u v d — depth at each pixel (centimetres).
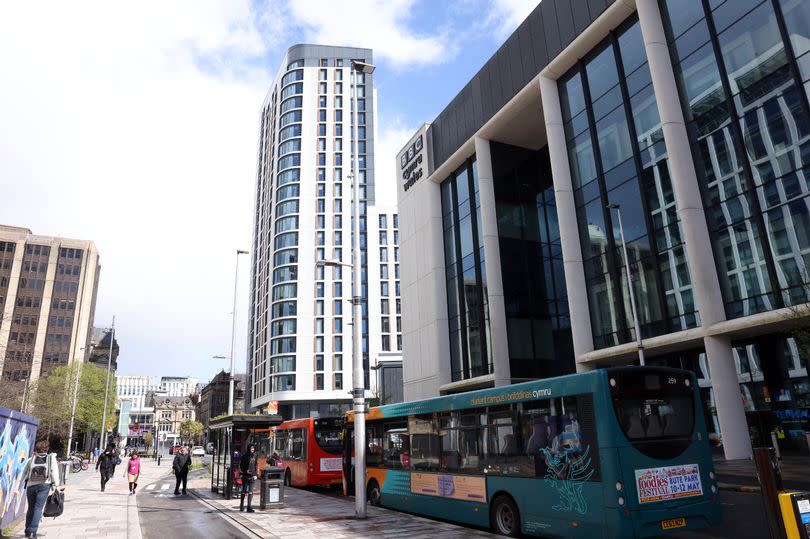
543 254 3541
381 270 9106
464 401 1234
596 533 858
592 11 2645
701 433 935
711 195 2109
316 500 1844
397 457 1502
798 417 1955
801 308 1681
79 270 11438
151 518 1485
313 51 10300
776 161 1889
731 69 2062
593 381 903
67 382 7238
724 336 2008
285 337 8769
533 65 3045
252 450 1641
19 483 1288
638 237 2414
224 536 1182
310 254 9138
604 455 859
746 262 1964
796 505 587
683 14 2266
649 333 2328
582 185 2769
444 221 3969
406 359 4100
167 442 10844
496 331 3219
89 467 5391
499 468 1100
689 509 878
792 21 1870
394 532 1130
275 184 9825
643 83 2439
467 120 3641
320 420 2358
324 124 9900
